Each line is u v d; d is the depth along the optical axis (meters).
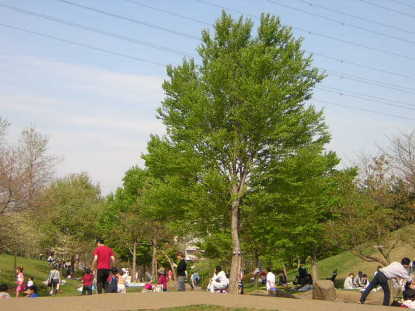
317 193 25.53
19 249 39.47
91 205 57.00
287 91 23.56
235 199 23.12
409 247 38.50
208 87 24.34
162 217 26.17
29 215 35.03
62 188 55.50
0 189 33.06
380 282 14.08
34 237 41.34
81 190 59.62
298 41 25.39
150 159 25.30
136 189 54.06
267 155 24.50
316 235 35.44
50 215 37.19
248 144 23.91
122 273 25.00
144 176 52.38
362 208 25.61
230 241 29.66
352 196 26.23
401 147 29.17
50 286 36.06
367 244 25.30
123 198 57.69
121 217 54.31
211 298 14.83
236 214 24.44
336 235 25.95
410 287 16.56
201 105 23.33
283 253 36.03
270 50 24.48
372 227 24.78
